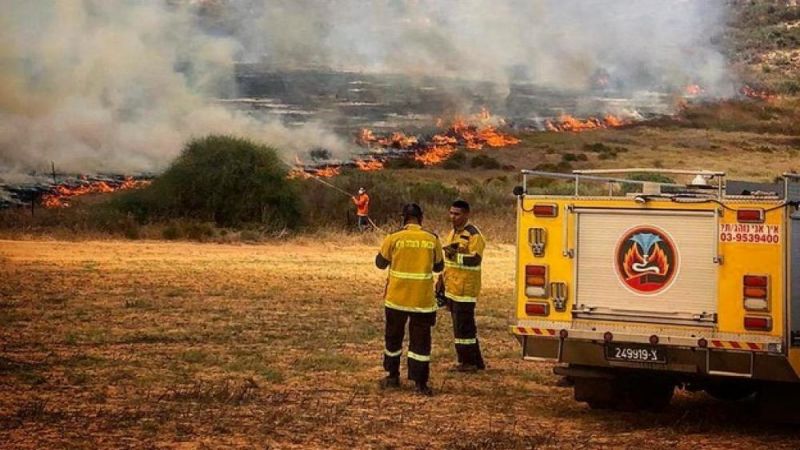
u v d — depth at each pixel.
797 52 106.94
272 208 33.22
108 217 31.41
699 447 9.06
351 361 12.66
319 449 8.51
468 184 51.72
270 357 12.82
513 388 11.65
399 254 11.20
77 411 9.57
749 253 9.30
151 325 14.97
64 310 16.14
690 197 9.59
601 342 9.72
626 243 9.73
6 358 12.20
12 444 8.30
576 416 10.36
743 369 9.32
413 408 10.32
